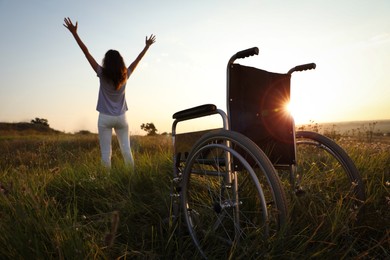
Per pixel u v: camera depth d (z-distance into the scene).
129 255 2.05
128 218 2.64
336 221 1.95
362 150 4.20
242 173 3.04
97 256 1.78
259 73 2.26
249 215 2.43
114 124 4.40
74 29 4.13
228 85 2.10
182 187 2.30
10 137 17.59
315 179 2.98
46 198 3.02
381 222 2.19
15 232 1.87
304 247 1.78
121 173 3.89
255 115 2.22
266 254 1.65
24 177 3.25
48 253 1.75
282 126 2.38
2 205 2.48
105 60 4.22
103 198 3.05
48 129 39.91
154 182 3.51
